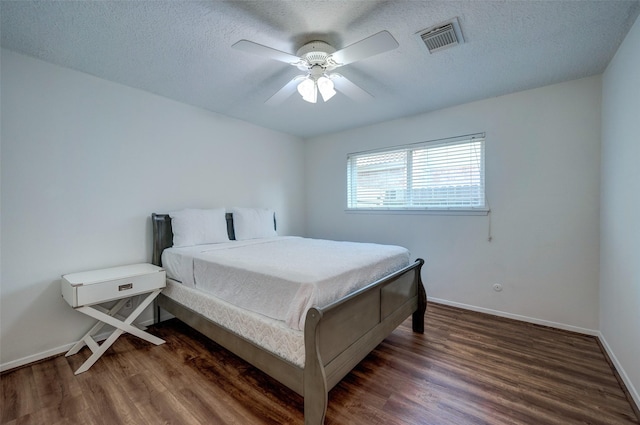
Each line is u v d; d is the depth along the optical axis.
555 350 2.22
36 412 1.57
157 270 2.38
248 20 1.66
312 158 4.46
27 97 2.07
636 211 1.67
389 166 3.64
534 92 2.68
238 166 3.58
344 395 1.71
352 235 4.00
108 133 2.48
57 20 1.66
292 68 2.25
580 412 1.55
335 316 1.54
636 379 1.63
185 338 2.49
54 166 2.20
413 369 1.98
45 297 2.16
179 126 2.99
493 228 2.92
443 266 3.23
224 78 2.44
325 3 1.53
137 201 2.68
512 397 1.68
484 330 2.59
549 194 2.63
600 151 2.40
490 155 2.91
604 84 2.32
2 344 1.98
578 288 2.53
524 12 1.61
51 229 2.19
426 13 1.62
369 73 2.36
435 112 3.24
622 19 1.67
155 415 1.55
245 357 1.76
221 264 2.04
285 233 4.22
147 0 1.50
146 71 2.31
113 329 2.51
